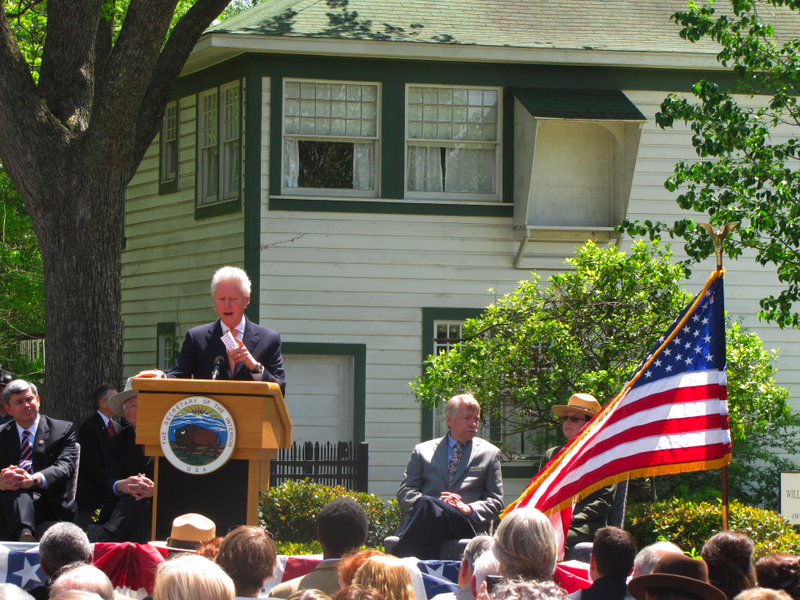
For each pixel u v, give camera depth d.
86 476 11.23
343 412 19.19
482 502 9.12
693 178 15.02
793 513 12.16
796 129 20.39
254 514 6.16
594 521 9.45
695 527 12.16
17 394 9.66
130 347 21.52
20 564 6.95
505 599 4.20
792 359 20.20
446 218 19.45
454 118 19.69
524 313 15.53
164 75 15.35
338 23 19.55
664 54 19.62
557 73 19.88
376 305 19.17
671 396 7.55
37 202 13.88
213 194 20.06
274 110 19.02
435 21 20.31
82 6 14.60
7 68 13.69
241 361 7.16
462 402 9.59
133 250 21.62
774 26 22.11
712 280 7.77
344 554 6.10
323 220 19.11
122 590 6.41
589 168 19.84
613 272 15.27
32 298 22.55
